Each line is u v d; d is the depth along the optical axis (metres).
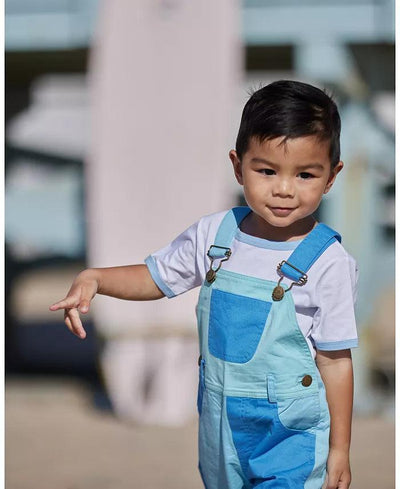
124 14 6.08
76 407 6.87
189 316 6.11
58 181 10.02
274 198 2.46
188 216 6.02
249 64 7.61
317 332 2.55
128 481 5.08
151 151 6.05
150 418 6.27
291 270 2.55
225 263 2.66
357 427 6.20
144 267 2.83
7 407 6.93
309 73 6.50
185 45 6.01
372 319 6.79
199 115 6.00
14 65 7.71
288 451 2.54
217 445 2.63
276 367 2.53
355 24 6.29
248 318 2.56
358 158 6.54
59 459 5.53
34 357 8.84
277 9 6.39
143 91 6.05
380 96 7.17
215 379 2.62
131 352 6.17
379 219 7.43
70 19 6.68
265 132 2.43
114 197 6.10
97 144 6.11
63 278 14.79
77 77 9.55
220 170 5.99
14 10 6.75
